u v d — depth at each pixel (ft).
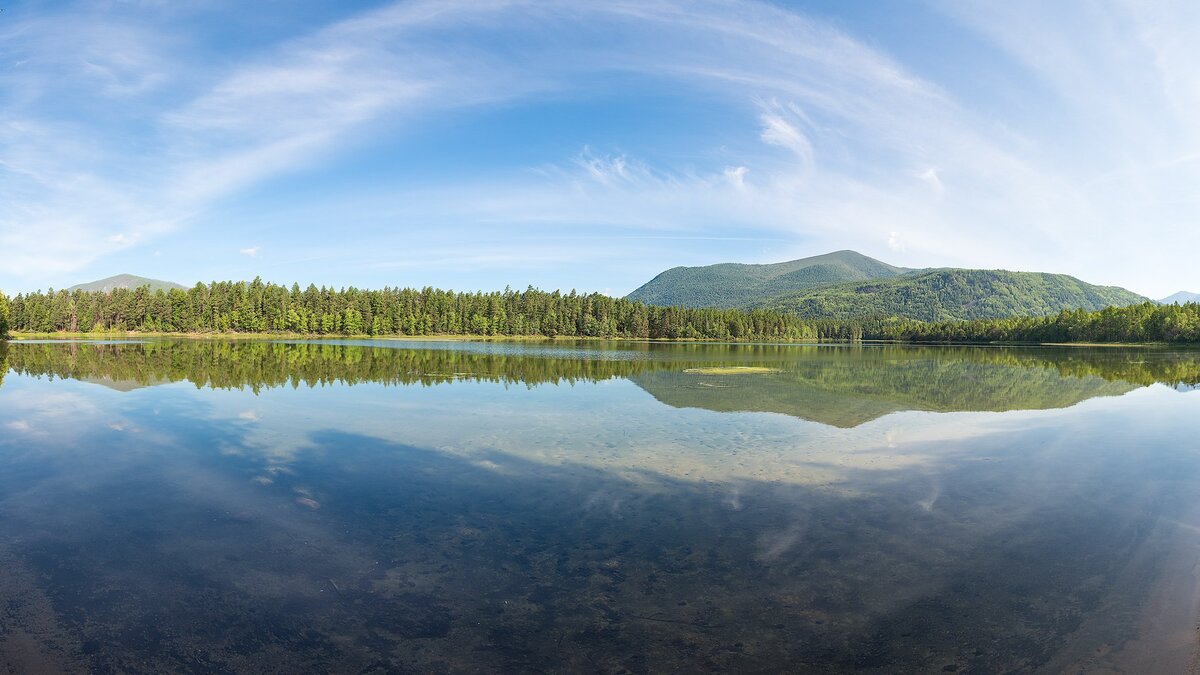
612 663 26.66
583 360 220.64
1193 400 112.16
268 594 33.40
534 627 29.71
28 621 30.60
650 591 33.24
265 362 192.34
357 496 50.24
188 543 40.55
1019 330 549.13
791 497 49.93
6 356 213.46
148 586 34.45
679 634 28.91
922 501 49.11
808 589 33.42
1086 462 62.34
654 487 52.54
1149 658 26.89
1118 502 49.32
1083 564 37.01
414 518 44.98
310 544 40.27
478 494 50.60
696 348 376.27
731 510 46.57
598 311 605.31
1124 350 363.76
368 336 533.55
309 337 504.43
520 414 89.30
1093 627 29.63
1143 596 32.89
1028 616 30.68
